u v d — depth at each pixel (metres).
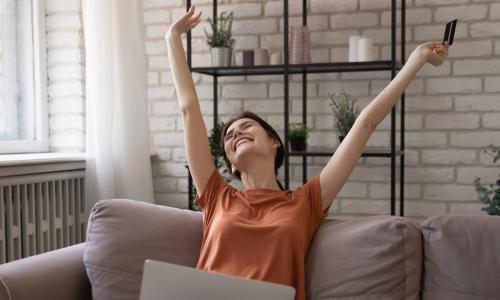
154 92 3.10
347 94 2.81
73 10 2.96
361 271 1.46
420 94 2.72
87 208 2.64
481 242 1.39
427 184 2.73
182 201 3.09
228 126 1.89
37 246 2.45
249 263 1.52
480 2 2.62
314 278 1.52
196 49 3.03
